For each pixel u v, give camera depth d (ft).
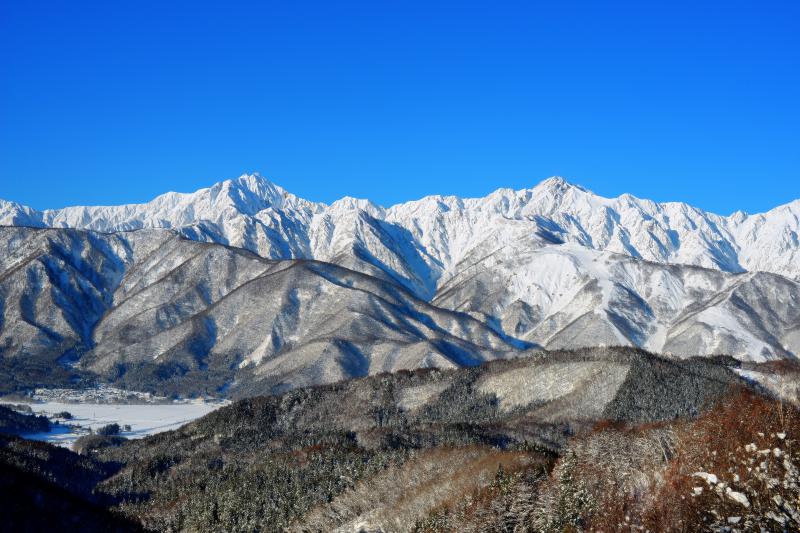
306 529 388.16
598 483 220.64
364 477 420.36
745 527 122.93
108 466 574.97
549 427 481.05
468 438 463.83
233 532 412.98
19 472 424.46
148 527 438.81
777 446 135.23
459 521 285.23
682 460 176.76
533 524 241.35
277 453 521.65
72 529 383.04
